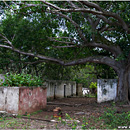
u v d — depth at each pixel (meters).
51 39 12.31
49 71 19.55
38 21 11.81
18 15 11.87
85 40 11.66
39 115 7.72
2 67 16.16
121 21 9.01
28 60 15.30
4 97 7.80
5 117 7.10
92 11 8.33
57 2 10.98
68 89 18.48
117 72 11.75
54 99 15.62
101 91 12.02
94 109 9.44
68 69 20.62
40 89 9.18
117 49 11.62
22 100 7.62
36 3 10.46
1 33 13.07
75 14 12.27
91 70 21.72
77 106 11.01
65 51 14.11
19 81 8.16
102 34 12.65
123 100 11.13
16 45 12.80
